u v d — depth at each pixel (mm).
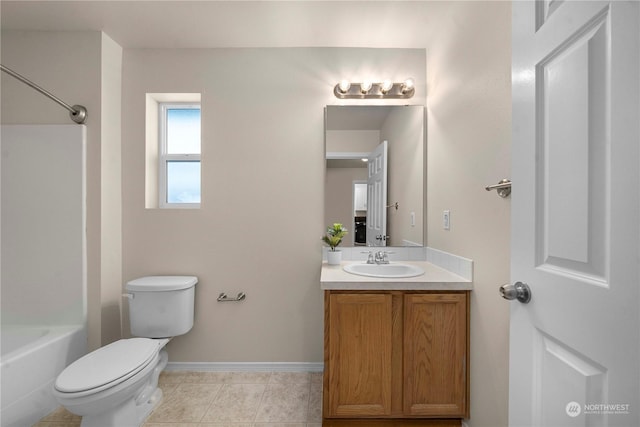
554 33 679
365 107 2098
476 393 1424
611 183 538
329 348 1504
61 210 1887
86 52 1902
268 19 1806
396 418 1536
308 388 1877
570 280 616
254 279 2088
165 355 1899
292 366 2078
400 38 2002
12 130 1881
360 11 1734
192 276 2066
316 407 1696
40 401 1562
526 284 752
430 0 1641
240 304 2088
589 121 583
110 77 1981
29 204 1885
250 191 2090
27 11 1729
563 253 644
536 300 716
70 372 1302
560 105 661
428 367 1500
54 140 1882
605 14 559
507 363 1185
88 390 1210
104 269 1929
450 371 1499
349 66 2107
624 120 517
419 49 2117
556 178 669
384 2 1663
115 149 2027
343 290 1515
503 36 1199
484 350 1352
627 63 514
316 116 2104
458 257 1589
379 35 1968
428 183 2082
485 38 1328
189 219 2080
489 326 1309
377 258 2002
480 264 1380
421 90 2111
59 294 1878
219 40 2008
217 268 2086
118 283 2047
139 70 2078
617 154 528
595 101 573
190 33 1936
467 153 1497
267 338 2090
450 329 1500
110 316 1973
